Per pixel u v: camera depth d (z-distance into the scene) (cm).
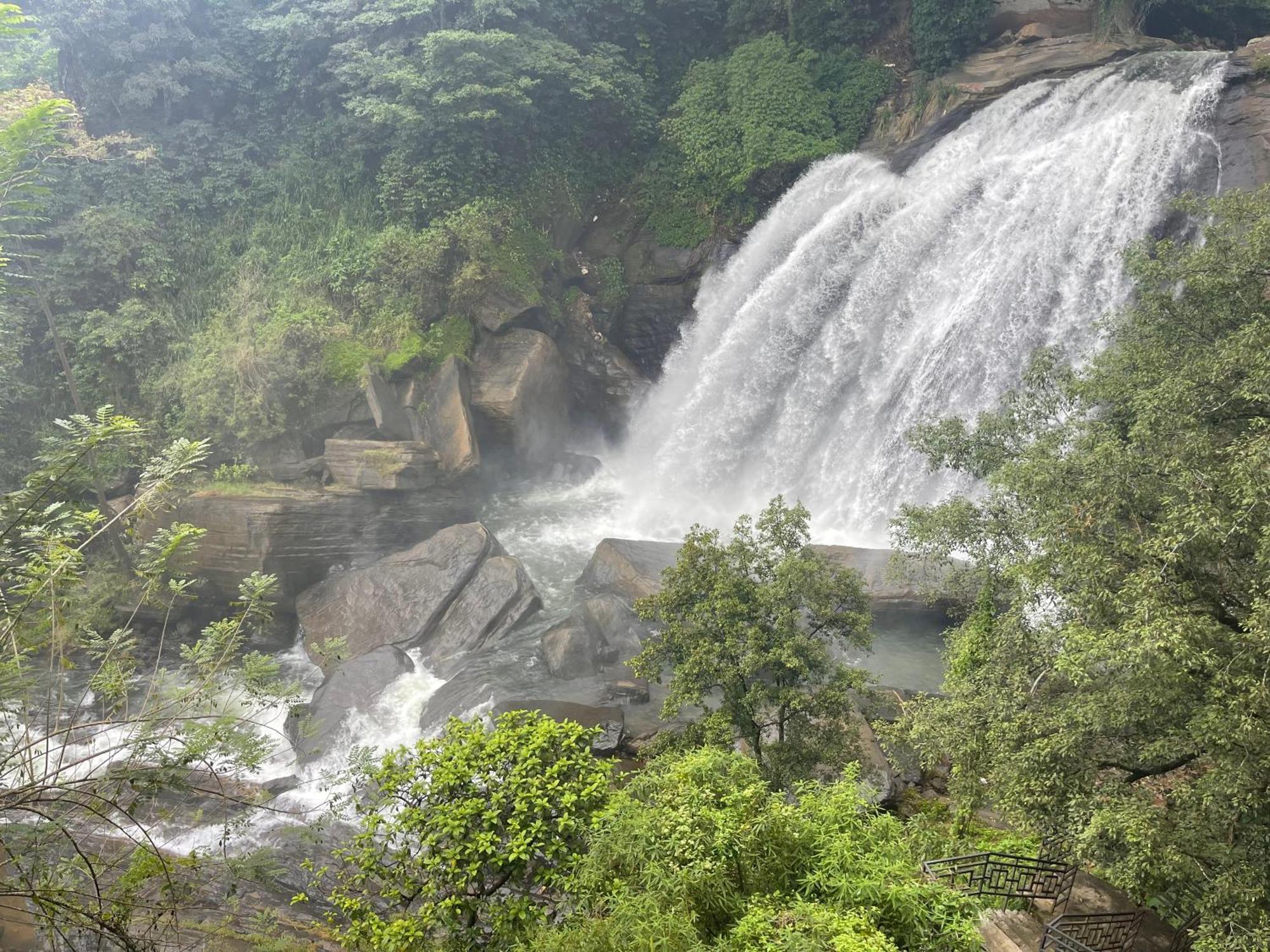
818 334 3762
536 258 3906
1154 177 3016
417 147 3806
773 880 1013
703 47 4625
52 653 1102
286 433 3234
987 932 1215
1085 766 1245
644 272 4241
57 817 984
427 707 2388
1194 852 1084
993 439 1947
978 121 3684
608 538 3092
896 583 2570
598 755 2056
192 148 4009
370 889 1662
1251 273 1611
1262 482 1107
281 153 4175
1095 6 3816
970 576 1981
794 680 1648
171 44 3975
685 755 1427
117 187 3709
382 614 2759
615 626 2628
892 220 3584
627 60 4538
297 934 1597
